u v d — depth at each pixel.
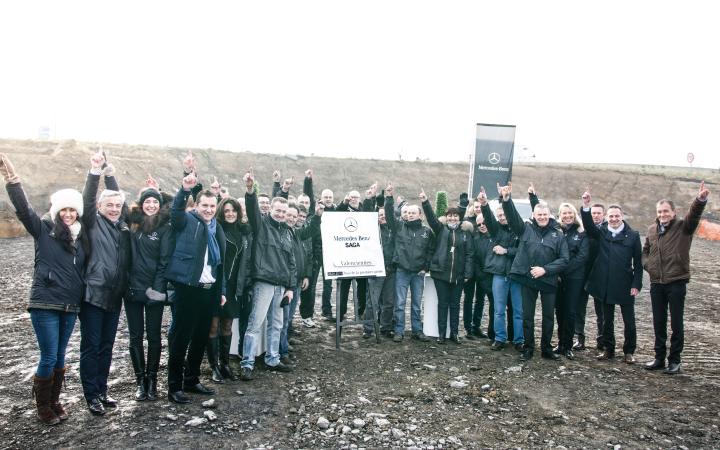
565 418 5.79
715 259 23.70
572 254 8.13
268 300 6.84
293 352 8.10
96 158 5.27
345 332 9.53
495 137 13.39
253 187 6.66
